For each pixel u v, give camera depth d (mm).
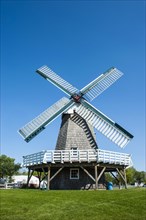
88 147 32219
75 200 21250
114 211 18391
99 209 18781
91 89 35688
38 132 32125
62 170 31422
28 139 31594
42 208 18953
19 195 23641
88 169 31922
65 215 17469
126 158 32562
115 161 31016
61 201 20906
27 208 18953
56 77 36719
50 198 22047
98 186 32281
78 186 31000
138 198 21984
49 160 29734
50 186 31922
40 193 24766
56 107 33625
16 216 17188
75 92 34969
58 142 33469
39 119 32562
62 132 33500
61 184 30969
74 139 32281
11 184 45438
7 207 19125
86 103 34375
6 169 99812
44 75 36625
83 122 33406
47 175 30531
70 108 34031
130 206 19609
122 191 25859
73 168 31531
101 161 29547
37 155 31219
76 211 18297
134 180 122250
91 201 20922
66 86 35906
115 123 33188
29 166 34312
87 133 32938
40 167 31891
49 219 16703
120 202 20609
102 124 33156
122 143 32750
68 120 33500
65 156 29781
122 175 33094
